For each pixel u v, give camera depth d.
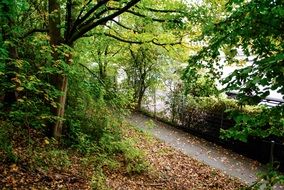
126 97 13.55
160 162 12.07
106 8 10.05
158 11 10.61
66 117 11.29
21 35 8.39
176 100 17.89
